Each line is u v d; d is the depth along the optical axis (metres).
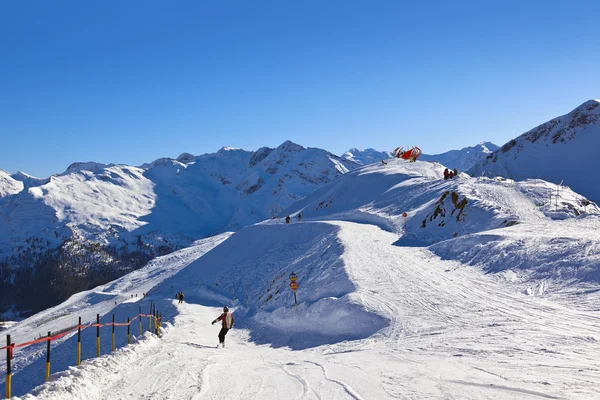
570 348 11.91
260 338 26.45
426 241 44.34
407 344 15.91
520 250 26.58
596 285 19.16
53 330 69.31
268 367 12.51
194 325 29.67
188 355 15.22
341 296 26.72
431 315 20.12
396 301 23.19
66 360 36.69
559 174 137.75
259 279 49.81
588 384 8.38
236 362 13.82
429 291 24.12
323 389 9.38
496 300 20.50
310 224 62.44
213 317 36.34
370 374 10.56
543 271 22.72
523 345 12.80
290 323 27.11
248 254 64.69
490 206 45.06
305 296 30.39
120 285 106.56
